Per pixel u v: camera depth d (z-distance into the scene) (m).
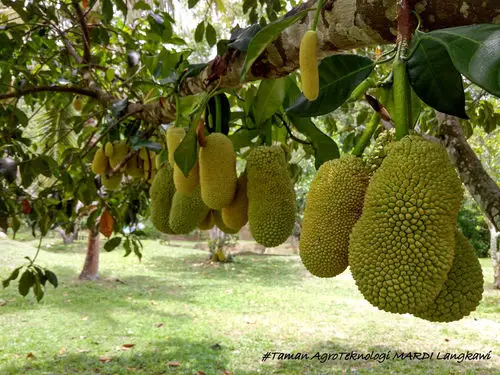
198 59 6.51
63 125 3.90
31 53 3.17
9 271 10.14
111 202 3.20
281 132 1.86
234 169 1.30
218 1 3.38
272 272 11.66
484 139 7.62
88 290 8.58
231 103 2.26
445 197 0.71
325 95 0.99
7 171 2.09
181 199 1.50
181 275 10.98
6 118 2.79
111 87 2.98
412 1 0.80
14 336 5.51
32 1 2.61
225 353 5.10
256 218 1.25
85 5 2.82
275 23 0.96
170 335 5.74
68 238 16.98
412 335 5.80
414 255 0.69
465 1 0.75
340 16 0.96
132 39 3.02
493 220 1.57
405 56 0.81
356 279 0.74
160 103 1.79
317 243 0.87
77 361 4.72
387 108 0.95
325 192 0.87
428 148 0.73
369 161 0.88
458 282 0.73
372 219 0.73
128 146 2.32
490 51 0.62
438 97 0.83
